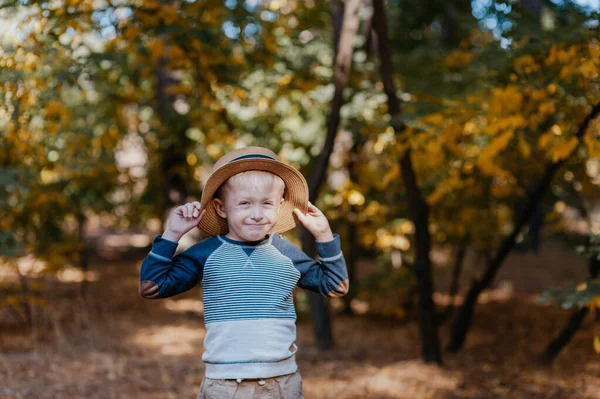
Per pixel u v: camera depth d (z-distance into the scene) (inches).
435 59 275.0
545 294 149.2
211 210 95.4
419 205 218.8
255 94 260.2
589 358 236.4
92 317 303.0
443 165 230.7
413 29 433.4
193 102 261.6
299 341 269.4
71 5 172.7
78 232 349.7
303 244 233.0
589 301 136.3
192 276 91.1
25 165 236.7
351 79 261.9
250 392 87.0
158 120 319.0
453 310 331.0
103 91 299.4
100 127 305.7
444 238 295.9
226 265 90.0
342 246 315.3
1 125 204.7
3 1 170.1
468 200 272.2
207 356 89.5
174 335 279.4
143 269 89.4
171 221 91.2
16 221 284.5
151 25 185.2
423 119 180.7
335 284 95.8
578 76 167.9
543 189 213.8
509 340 265.9
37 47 175.8
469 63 241.4
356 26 216.8
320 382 208.8
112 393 185.0
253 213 89.6
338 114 217.5
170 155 325.4
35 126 228.7
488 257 308.8
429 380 206.1
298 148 291.6
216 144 294.2
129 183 348.8
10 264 260.4
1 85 168.9
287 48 267.6
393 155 199.3
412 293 313.7
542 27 172.7
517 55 171.9
